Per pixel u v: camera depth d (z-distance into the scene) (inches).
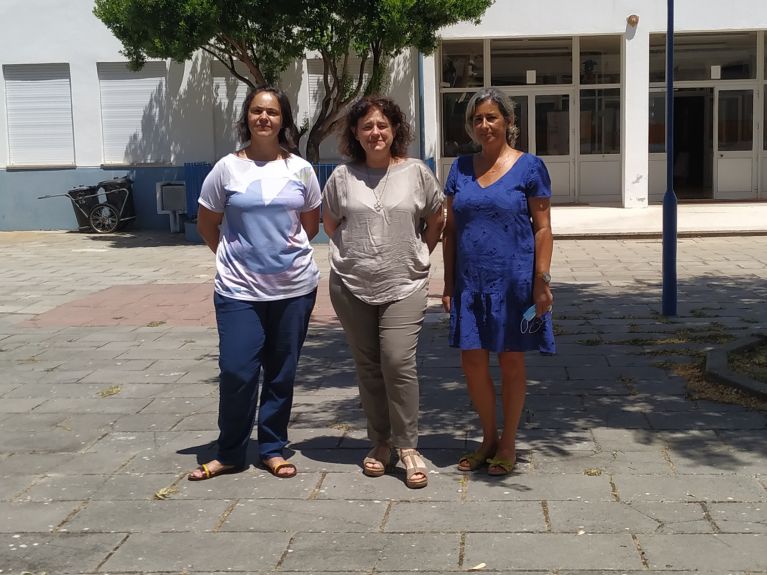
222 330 196.9
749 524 169.6
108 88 751.1
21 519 180.5
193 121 749.3
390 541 166.7
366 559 159.9
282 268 193.9
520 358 196.5
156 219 764.6
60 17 743.7
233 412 197.6
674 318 358.6
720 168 840.3
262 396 205.0
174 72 745.0
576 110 824.9
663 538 164.7
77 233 752.3
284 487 194.2
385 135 187.9
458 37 741.9
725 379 255.9
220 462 201.9
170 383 281.7
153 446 222.8
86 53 746.2
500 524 172.7
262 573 155.9
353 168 192.2
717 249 575.2
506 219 186.9
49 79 754.2
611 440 218.2
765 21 738.2
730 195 842.8
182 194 739.4
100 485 197.8
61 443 226.1
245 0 581.9
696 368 277.6
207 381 283.4
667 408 241.8
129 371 298.0
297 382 280.2
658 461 203.5
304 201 197.6
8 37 748.0
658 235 630.5
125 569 158.6
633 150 761.6
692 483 190.2
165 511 183.0
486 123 187.3
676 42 827.4
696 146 852.0
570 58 816.9
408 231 188.4
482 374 198.7
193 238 689.6
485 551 161.5
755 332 324.8
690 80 833.5
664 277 362.6
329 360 307.3
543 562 156.8
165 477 201.8
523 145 829.2
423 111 725.9
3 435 233.0
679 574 151.4
